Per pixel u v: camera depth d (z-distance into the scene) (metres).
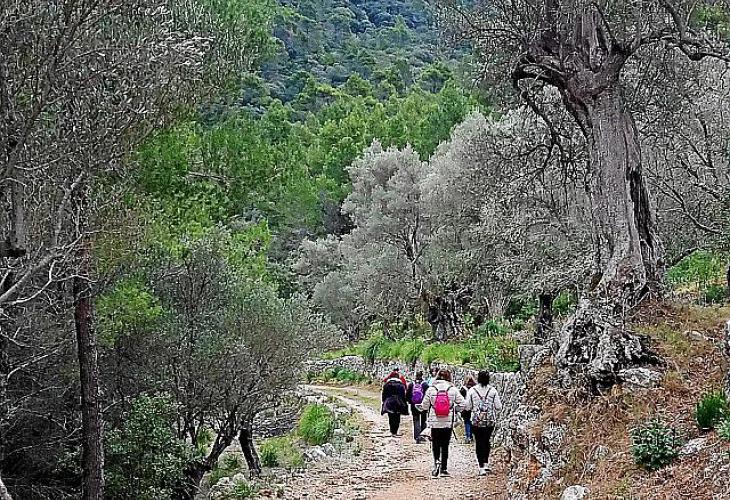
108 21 8.52
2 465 12.67
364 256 38.28
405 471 13.19
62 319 12.60
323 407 21.03
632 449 7.10
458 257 28.09
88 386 10.70
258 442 21.23
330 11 103.94
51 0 7.58
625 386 8.49
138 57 8.56
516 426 10.75
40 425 13.28
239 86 12.80
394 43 100.56
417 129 55.38
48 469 13.12
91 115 8.49
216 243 16.84
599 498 6.82
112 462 12.23
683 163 17.39
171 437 13.05
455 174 28.20
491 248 24.84
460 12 12.05
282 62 79.31
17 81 7.59
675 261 19.19
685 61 13.61
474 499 10.31
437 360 25.23
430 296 31.34
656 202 18.38
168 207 11.59
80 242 9.32
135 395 14.94
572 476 8.00
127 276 13.20
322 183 56.41
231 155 12.48
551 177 18.31
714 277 17.44
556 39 11.20
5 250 7.68
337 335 28.77
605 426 8.12
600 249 10.84
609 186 10.77
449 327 30.91
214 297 16.86
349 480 12.59
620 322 9.40
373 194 34.91
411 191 33.56
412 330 35.09
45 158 8.28
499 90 13.46
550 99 15.39
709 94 18.19
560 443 8.77
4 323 11.46
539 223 20.03
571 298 20.45
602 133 10.87
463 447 15.72
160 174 11.22
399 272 33.31
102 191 10.09
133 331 14.90
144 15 8.73
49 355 11.95
